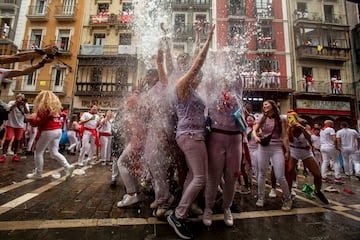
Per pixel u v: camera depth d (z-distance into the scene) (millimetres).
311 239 1975
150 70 2639
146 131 2557
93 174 4844
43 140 3877
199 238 1940
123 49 17578
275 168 2912
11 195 2945
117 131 3521
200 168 1991
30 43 18516
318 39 16844
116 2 18969
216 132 2166
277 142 2969
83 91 17172
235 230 2141
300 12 17172
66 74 17719
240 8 16953
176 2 17188
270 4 17250
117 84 17281
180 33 16172
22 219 2174
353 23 17656
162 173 2361
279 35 16891
